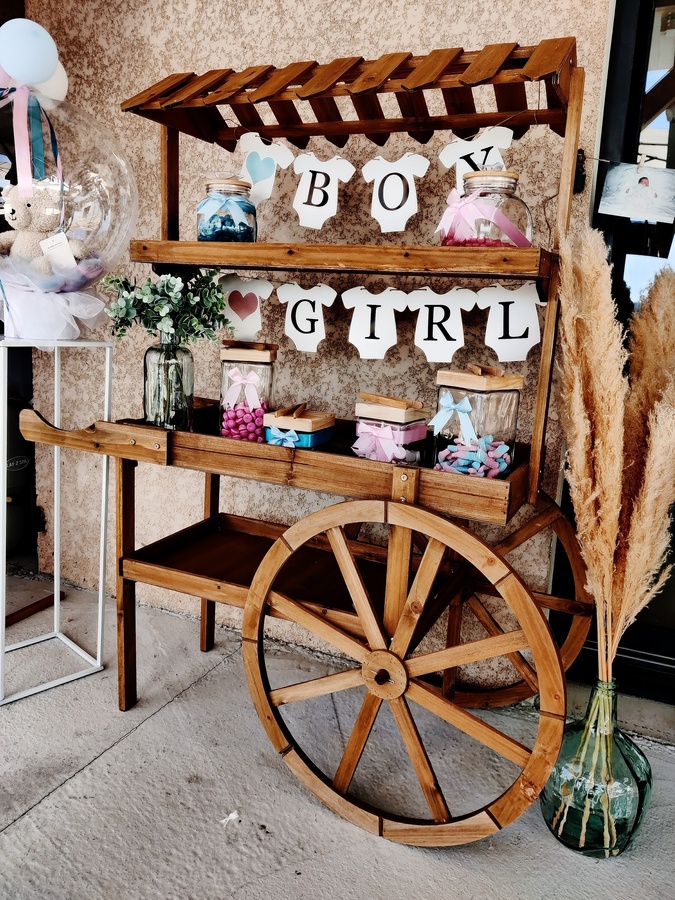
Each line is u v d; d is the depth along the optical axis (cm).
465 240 122
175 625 208
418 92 136
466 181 126
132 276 205
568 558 165
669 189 136
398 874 121
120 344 208
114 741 153
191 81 146
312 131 158
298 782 144
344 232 175
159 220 196
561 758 130
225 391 148
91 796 136
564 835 129
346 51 169
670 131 154
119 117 197
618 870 124
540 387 127
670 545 166
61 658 187
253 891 116
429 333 136
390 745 158
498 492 115
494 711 173
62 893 113
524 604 112
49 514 233
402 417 129
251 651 135
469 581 160
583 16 147
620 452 115
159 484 210
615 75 152
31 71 142
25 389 226
